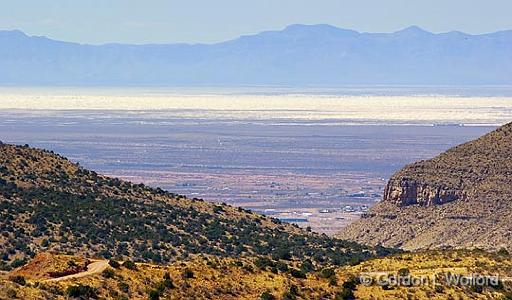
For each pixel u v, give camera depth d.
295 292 155.00
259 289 154.88
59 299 138.00
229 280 156.62
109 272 151.88
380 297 155.62
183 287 150.88
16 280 141.50
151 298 144.25
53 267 154.62
